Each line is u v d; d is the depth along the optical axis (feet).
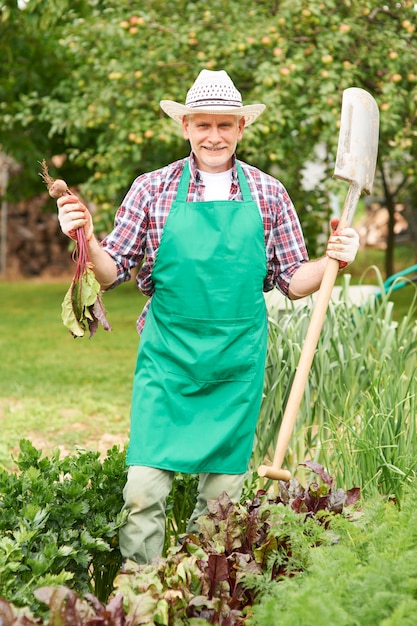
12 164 64.28
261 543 9.84
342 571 8.41
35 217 70.18
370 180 11.27
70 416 22.07
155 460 10.17
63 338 38.14
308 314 14.55
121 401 24.44
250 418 10.50
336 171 11.02
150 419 10.28
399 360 14.26
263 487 14.01
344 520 9.27
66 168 49.57
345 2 25.29
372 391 13.03
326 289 10.56
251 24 26.04
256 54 27.09
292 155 30.32
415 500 10.00
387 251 50.21
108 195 30.78
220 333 10.24
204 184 10.66
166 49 26.84
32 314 47.55
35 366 30.42
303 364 10.49
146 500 10.23
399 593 8.11
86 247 10.05
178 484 11.75
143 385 10.43
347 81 24.85
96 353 33.81
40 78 43.45
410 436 12.32
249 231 10.30
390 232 49.98
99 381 27.76
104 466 11.36
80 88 31.37
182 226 10.23
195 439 10.22
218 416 10.30
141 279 10.96
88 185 30.42
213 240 10.19
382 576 8.07
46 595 8.06
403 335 14.60
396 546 8.78
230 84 10.52
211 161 10.55
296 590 8.33
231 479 10.61
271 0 27.43
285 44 25.16
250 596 9.35
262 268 10.51
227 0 27.32
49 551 9.47
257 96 26.18
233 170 10.77
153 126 26.86
